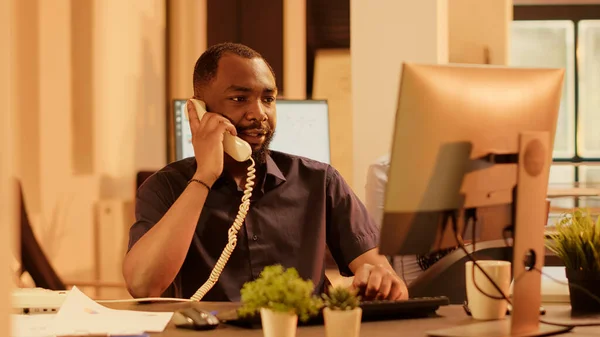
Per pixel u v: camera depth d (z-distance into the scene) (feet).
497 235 5.04
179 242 6.50
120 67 13.47
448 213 4.80
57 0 12.80
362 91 13.08
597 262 5.41
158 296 6.48
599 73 22.26
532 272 4.70
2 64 2.60
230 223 7.01
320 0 13.21
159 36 13.88
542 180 4.73
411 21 12.89
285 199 7.18
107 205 12.98
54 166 12.80
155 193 7.15
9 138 2.65
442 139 4.63
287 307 4.09
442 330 4.68
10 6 2.65
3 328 2.61
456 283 7.02
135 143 13.74
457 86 4.66
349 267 7.30
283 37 13.37
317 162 7.50
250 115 6.96
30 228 9.96
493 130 4.80
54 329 4.80
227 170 7.14
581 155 22.26
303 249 7.09
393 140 4.56
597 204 12.19
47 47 12.71
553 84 5.10
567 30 22.31
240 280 6.93
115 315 5.24
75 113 13.03
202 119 6.84
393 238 4.69
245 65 7.01
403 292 5.92
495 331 4.65
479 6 14.03
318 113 11.35
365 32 13.05
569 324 4.91
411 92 4.52
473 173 4.78
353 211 7.33
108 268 12.96
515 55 22.56
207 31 13.74
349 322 4.17
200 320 4.83
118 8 13.39
